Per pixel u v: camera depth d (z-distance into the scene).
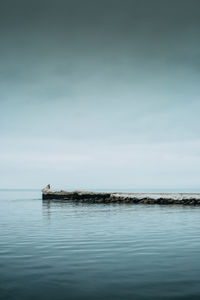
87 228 23.16
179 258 13.08
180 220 29.52
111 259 12.88
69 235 19.52
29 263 12.18
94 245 16.06
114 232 20.94
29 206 52.69
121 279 10.09
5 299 8.26
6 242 16.92
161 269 11.33
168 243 16.69
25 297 8.42
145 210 44.03
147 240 17.66
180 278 10.23
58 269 11.28
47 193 78.75
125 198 66.88
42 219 30.25
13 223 26.58
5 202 67.56
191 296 8.53
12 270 11.14
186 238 18.39
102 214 36.69
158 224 26.02
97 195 72.69
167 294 8.69
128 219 30.59
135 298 8.38
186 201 61.06
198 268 11.47
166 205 56.75
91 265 11.87
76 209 45.56
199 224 26.03
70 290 9.01
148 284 9.58
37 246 15.76
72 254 13.84
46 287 9.27
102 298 8.38
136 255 13.66
